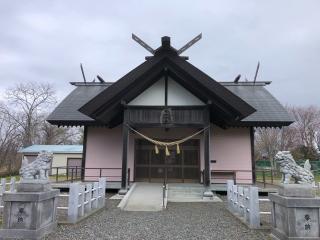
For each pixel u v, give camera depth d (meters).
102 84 21.11
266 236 6.80
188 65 13.39
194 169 16.52
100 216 9.22
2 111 43.50
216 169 16.81
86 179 17.08
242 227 7.75
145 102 14.28
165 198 12.10
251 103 18.05
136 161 16.81
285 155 6.54
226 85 20.84
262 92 19.70
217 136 17.23
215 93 13.17
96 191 10.12
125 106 13.95
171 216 9.35
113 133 17.47
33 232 6.26
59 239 6.43
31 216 6.34
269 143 43.56
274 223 6.65
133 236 6.84
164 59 13.71
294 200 5.91
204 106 13.94
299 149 44.44
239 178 16.78
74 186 8.01
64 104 18.33
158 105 14.12
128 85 13.37
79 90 20.36
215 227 7.78
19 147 43.19
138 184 15.32
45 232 6.73
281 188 6.39
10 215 6.37
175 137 16.89
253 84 20.81
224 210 10.45
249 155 16.95
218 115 15.32
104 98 13.23
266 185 16.59
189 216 9.35
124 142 13.75
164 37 13.23
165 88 14.31
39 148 36.56
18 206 6.40
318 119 51.00
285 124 16.30
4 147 37.53
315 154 42.84
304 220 5.88
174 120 13.91
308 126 50.78
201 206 11.37
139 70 13.40
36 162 7.05
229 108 13.63
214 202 12.39
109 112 14.29
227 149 17.06
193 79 13.62
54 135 52.31
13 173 34.06
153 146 16.92
